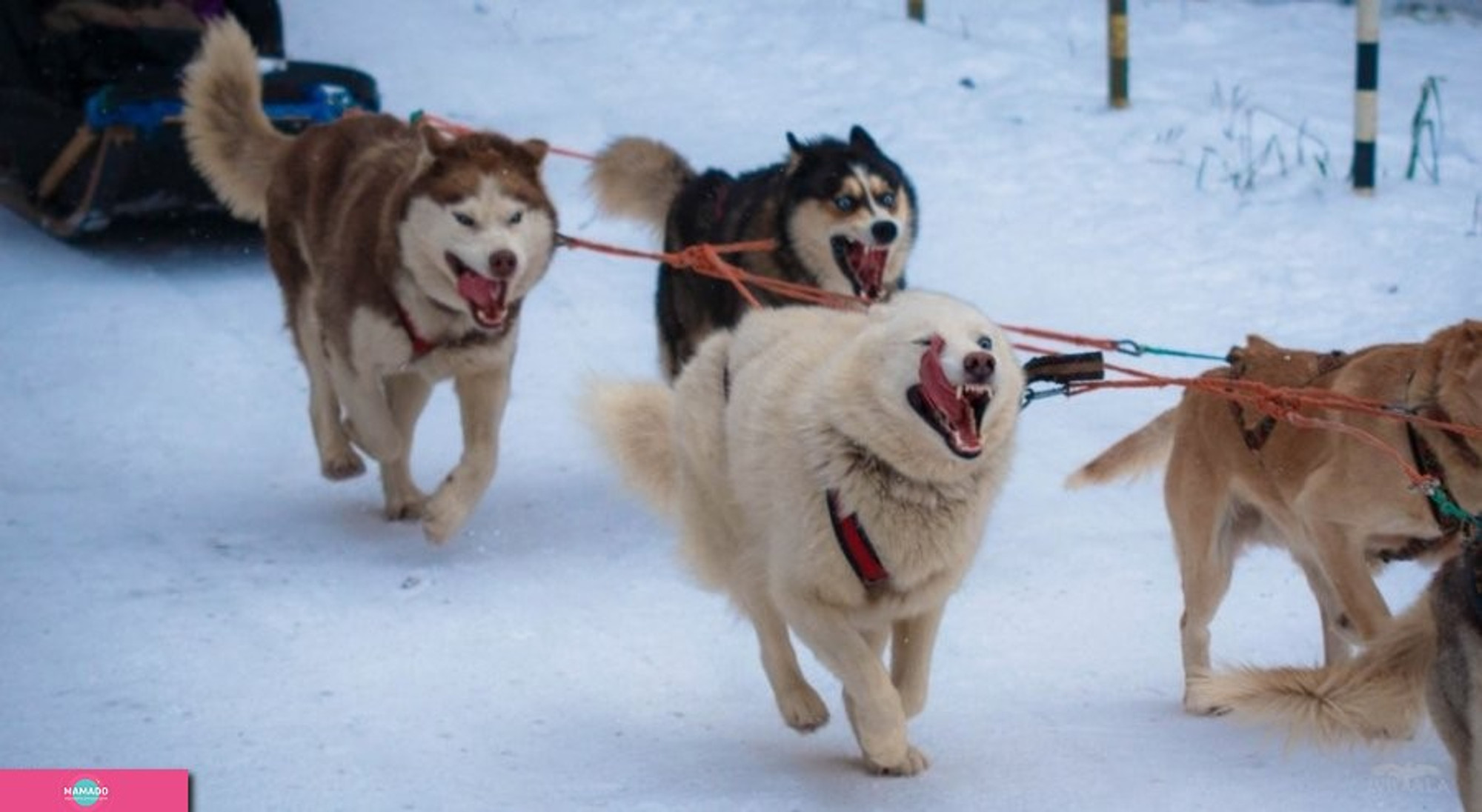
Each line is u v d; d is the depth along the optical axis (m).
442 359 9.98
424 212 9.71
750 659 8.27
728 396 7.29
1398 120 16.62
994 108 17.38
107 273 15.17
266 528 10.25
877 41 19.59
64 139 15.01
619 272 14.99
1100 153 16.06
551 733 7.36
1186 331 12.68
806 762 7.06
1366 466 7.43
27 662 8.04
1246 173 15.37
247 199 11.73
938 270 14.00
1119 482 10.03
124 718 7.39
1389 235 13.85
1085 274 13.77
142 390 12.58
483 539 10.15
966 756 7.09
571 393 12.51
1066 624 8.73
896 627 7.05
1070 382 8.13
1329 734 6.35
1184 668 8.02
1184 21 20.38
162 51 15.23
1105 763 6.95
